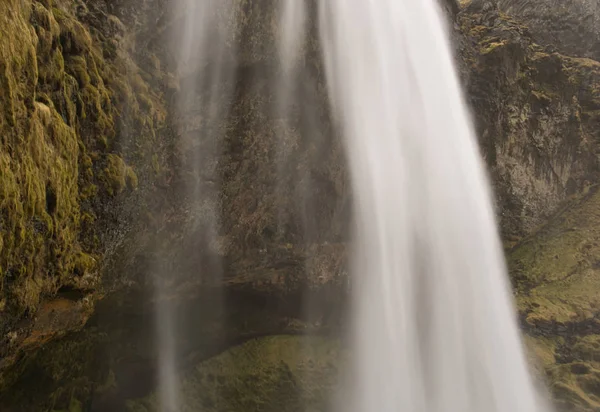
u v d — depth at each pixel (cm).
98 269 809
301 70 1136
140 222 897
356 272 1302
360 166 1266
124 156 836
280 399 1245
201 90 995
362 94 1268
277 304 1264
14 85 571
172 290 1029
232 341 1249
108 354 1000
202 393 1174
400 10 1412
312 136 1177
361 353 1318
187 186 991
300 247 1204
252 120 1084
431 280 1430
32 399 827
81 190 756
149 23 888
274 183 1141
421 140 1424
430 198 1439
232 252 1100
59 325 732
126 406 1070
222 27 991
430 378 1393
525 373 1546
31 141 606
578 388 1474
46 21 670
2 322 591
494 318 1588
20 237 584
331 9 1197
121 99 827
